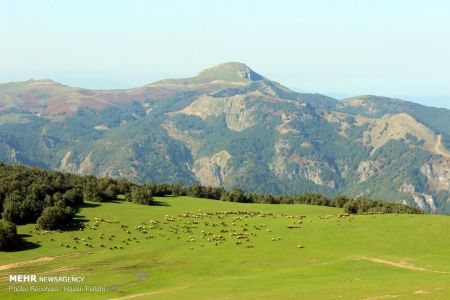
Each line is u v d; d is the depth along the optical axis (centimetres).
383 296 12544
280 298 12975
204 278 17138
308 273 16612
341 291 13400
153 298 14188
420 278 15012
